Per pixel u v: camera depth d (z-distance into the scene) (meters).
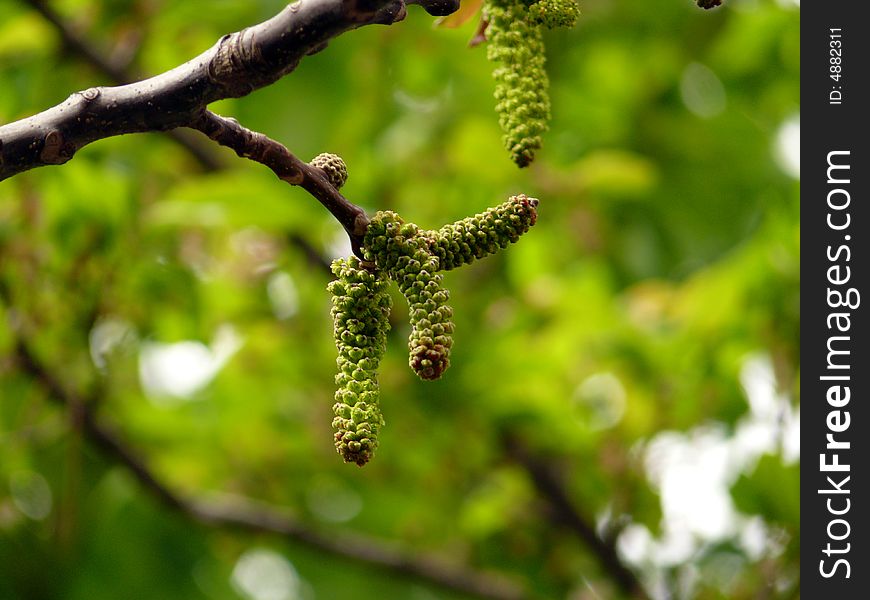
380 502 6.45
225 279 5.79
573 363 5.71
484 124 5.82
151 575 6.06
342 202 2.14
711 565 5.72
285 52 2.02
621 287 6.17
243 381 6.17
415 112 6.20
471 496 6.16
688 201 6.27
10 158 2.10
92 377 5.36
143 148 5.41
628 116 6.43
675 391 5.61
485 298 6.31
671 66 6.65
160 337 5.49
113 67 5.30
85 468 5.83
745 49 6.65
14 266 4.99
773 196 6.18
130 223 5.06
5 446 5.49
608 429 5.76
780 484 5.45
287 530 5.98
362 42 5.62
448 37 5.73
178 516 6.14
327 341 6.10
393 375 5.65
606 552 5.76
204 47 5.48
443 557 6.31
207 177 5.41
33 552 5.73
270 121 5.39
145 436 6.14
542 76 2.26
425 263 2.08
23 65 5.29
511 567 6.21
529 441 5.84
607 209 6.16
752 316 5.41
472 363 5.51
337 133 5.53
